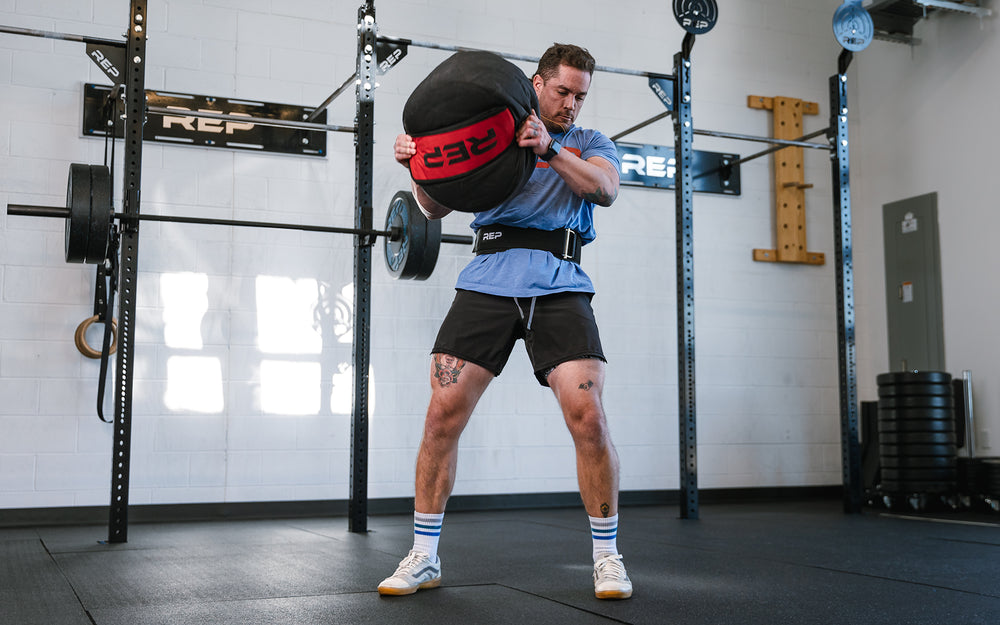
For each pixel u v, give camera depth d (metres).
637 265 5.95
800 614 1.96
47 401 4.66
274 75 5.20
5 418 4.58
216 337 4.99
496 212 2.18
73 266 4.76
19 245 4.67
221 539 3.75
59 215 3.27
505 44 5.74
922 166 6.16
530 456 5.59
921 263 6.14
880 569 2.70
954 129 5.94
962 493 5.31
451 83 1.91
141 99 3.53
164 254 4.93
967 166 5.84
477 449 5.48
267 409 5.05
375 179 5.39
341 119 5.32
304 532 4.07
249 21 5.18
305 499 5.09
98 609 2.04
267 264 5.12
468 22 5.66
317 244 5.23
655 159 6.02
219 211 5.04
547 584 2.37
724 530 3.98
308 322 5.18
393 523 4.59
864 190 6.62
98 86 4.84
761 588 2.32
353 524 4.04
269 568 2.77
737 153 6.29
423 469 2.22
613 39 6.02
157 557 3.09
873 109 6.57
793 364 6.30
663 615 1.93
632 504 5.77
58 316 4.71
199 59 5.06
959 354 5.84
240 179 5.10
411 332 5.39
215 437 4.94
